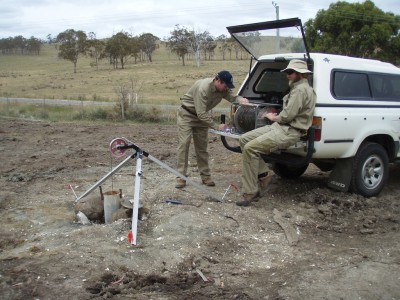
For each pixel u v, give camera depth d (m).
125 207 5.27
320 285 3.91
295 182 7.16
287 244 4.86
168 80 56.56
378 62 6.77
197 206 5.66
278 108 6.12
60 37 87.38
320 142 5.62
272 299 3.70
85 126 15.91
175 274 4.12
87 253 4.38
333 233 5.23
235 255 4.58
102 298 3.64
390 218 5.64
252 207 5.80
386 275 4.10
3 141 12.07
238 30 6.36
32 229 5.34
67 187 7.15
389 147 6.66
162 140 12.54
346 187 6.23
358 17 28.28
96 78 65.75
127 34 93.81
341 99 5.85
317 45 29.39
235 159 9.31
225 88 5.96
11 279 3.88
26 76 76.38
